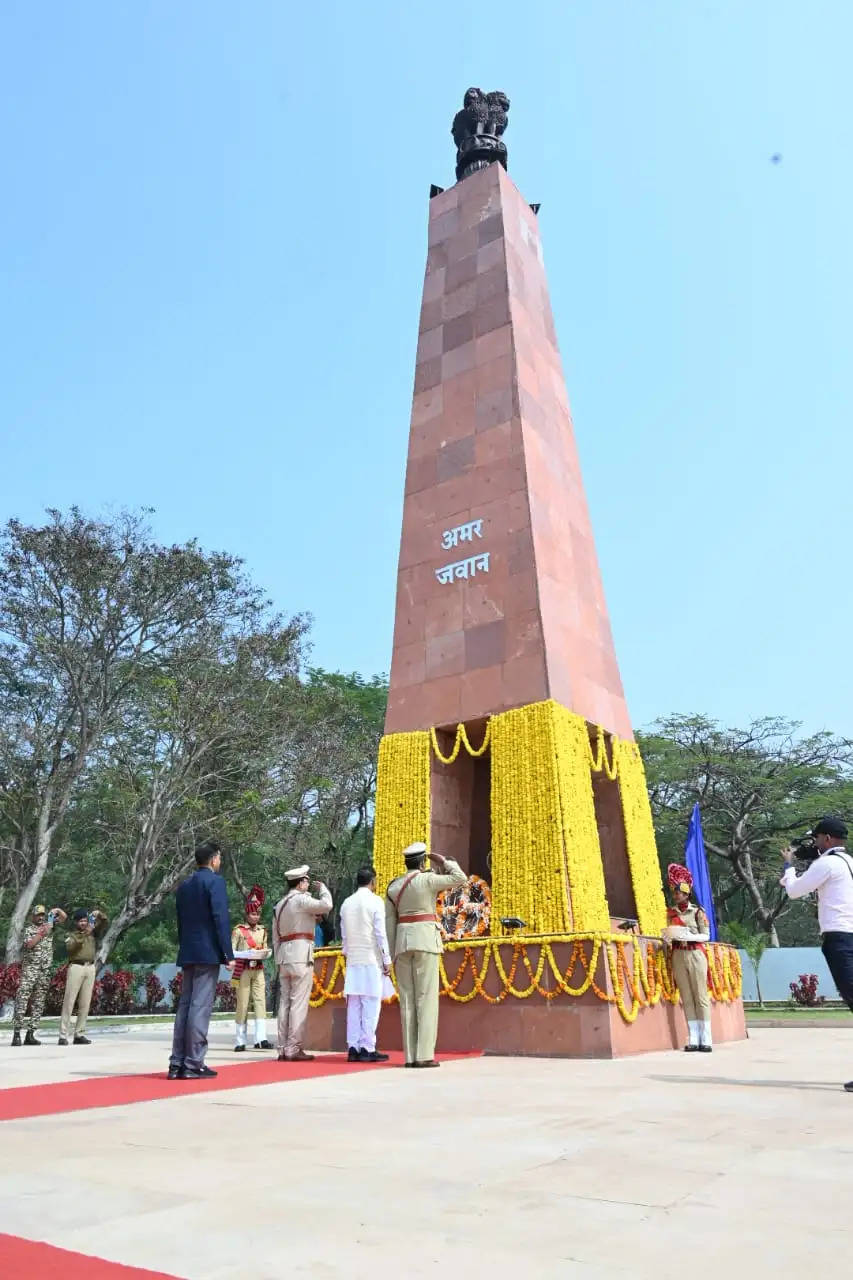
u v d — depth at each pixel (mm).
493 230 17734
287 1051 10547
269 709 31344
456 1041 11773
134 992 34906
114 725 30031
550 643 14109
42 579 29172
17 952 27094
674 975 12391
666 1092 6863
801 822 38406
